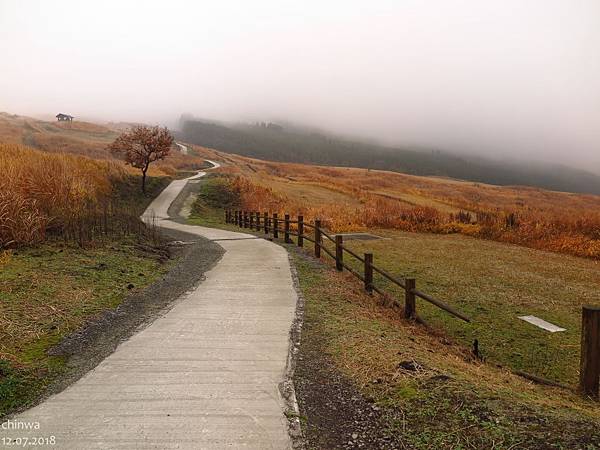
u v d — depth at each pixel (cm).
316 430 351
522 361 658
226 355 500
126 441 329
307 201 3253
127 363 474
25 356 476
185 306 700
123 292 752
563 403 420
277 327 600
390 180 7062
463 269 1278
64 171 1441
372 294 867
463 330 782
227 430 346
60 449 318
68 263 877
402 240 1836
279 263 1081
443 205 3525
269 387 421
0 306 602
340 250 1052
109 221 1437
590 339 468
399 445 328
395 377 429
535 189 8206
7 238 951
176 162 6844
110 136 10200
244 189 3369
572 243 1702
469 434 330
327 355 505
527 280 1165
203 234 1748
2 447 320
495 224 2114
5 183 1070
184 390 413
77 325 578
